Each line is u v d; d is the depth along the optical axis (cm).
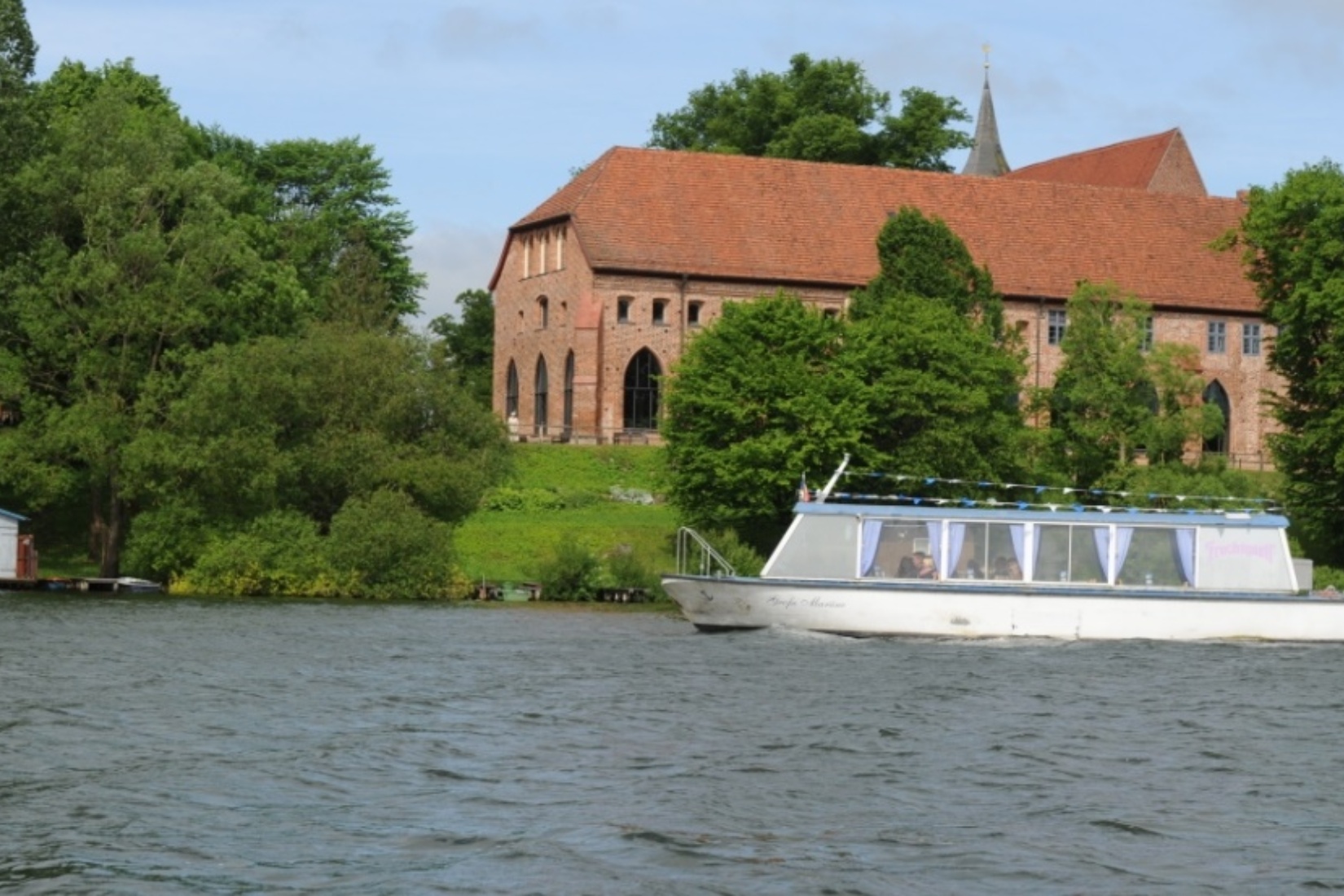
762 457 9662
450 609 8038
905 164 16788
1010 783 3641
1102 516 6538
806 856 2975
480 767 3681
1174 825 3288
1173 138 17212
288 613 7450
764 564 8950
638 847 3008
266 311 10362
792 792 3488
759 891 2766
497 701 4641
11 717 4219
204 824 3144
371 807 3288
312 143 15938
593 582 8956
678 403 10038
